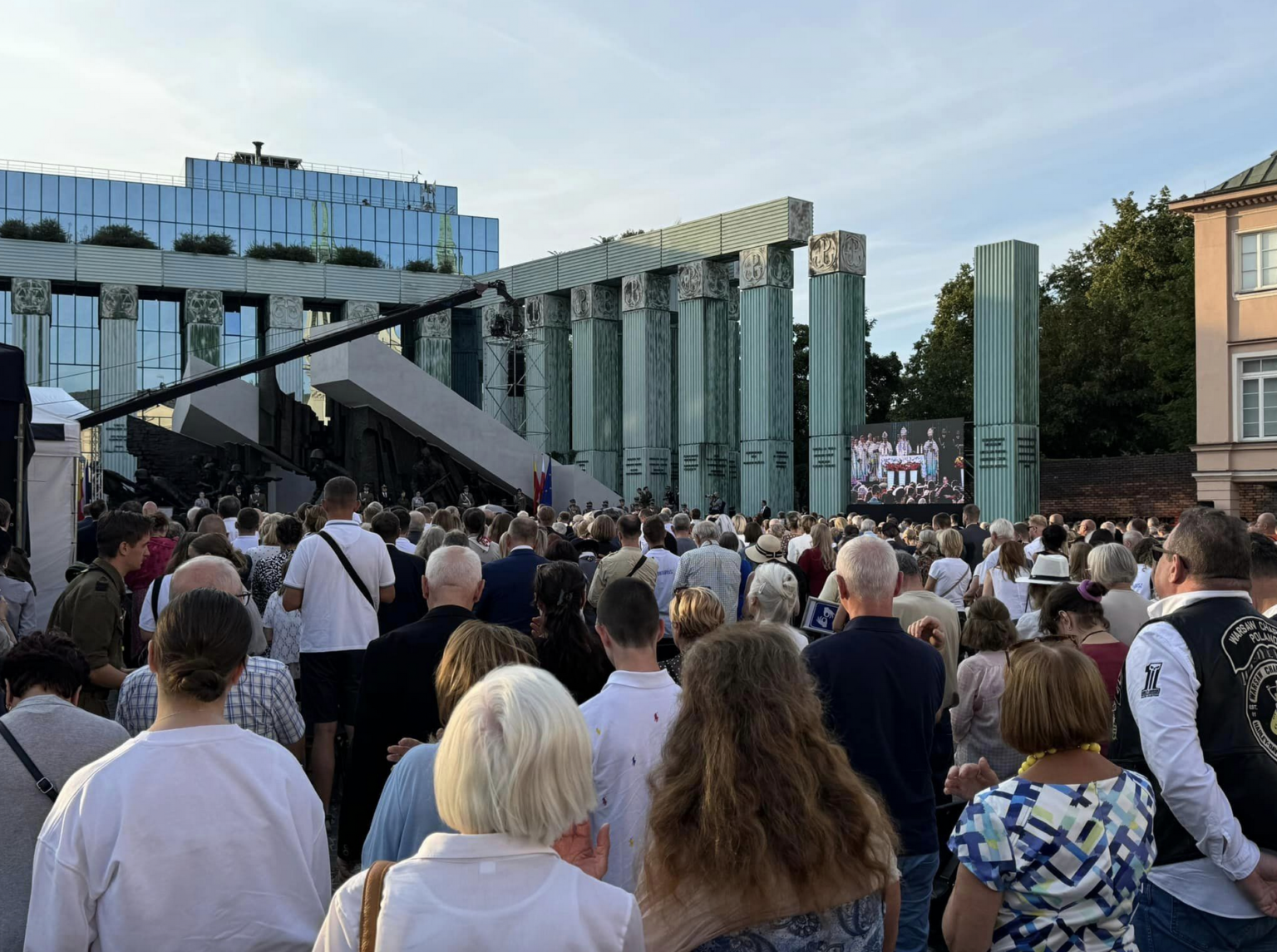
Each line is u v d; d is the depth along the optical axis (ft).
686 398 164.86
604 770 11.91
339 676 22.94
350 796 16.05
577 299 181.16
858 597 13.97
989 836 9.45
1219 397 103.14
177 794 9.45
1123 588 20.51
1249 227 101.35
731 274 166.81
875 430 126.11
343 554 23.00
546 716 7.19
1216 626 11.21
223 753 9.75
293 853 9.91
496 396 196.24
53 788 11.44
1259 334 100.68
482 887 6.95
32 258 185.68
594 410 178.29
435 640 16.19
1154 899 11.68
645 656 12.60
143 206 239.50
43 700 11.93
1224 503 102.63
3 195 227.81
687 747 8.16
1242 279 102.27
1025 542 48.83
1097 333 169.99
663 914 7.77
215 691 9.82
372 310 209.77
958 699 19.83
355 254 212.43
